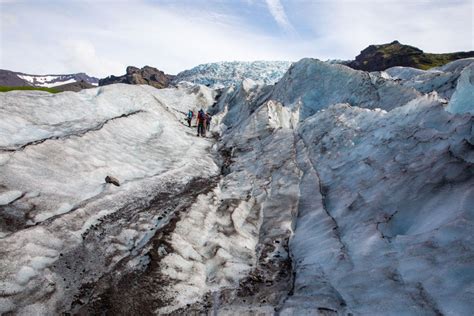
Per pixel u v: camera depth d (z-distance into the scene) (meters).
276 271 9.22
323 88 31.45
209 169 19.27
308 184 13.99
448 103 12.46
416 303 5.97
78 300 7.53
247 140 23.47
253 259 9.83
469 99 11.24
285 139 20.52
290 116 28.00
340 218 10.49
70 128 18.28
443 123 11.24
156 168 17.28
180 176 16.88
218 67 123.25
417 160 10.41
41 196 11.23
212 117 35.22
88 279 8.27
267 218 12.20
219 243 10.26
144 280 8.19
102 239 10.00
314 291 7.51
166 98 41.22
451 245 6.68
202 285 8.54
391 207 9.38
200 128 27.97
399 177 10.24
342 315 6.54
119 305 7.40
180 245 9.70
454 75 22.41
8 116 16.47
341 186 12.45
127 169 15.86
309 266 8.62
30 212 10.27
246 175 16.70
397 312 6.01
